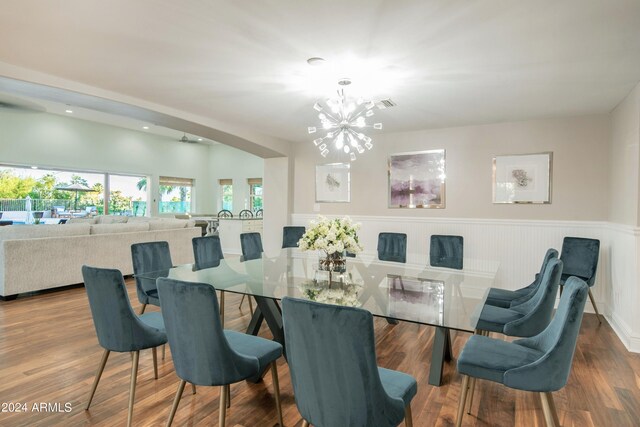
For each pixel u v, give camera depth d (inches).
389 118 177.3
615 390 96.8
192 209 447.5
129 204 387.9
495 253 187.5
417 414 85.7
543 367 63.2
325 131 212.7
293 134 222.1
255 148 226.2
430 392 96.0
